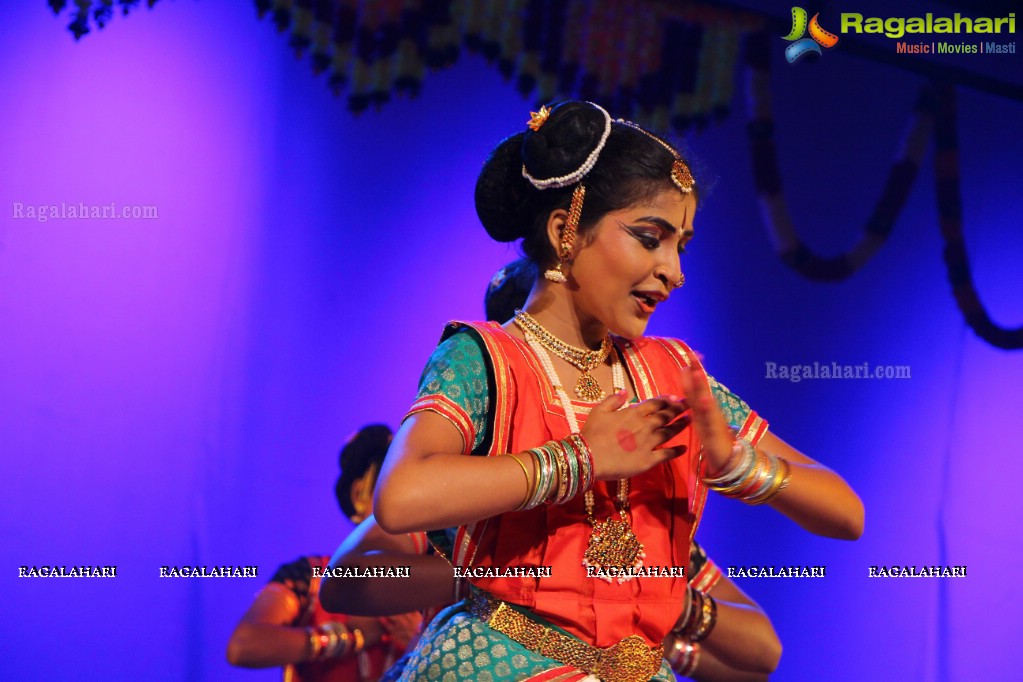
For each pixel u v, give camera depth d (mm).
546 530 4465
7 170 10469
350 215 11938
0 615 10242
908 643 15383
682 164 4707
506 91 12758
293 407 11578
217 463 11188
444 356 4613
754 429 5242
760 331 14750
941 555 15695
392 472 4094
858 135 15406
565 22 12969
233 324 11320
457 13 12406
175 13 11156
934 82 15914
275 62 11594
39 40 10648
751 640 6801
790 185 14844
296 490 11508
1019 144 16719
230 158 11359
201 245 11188
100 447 10695
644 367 5086
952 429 15984
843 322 15312
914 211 15797
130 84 10938
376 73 12047
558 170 4672
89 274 10719
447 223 12477
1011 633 16016
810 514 4809
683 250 4918
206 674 10992
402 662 6996
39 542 10438
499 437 4512
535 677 4363
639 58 13484
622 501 4594
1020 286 16672
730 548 14555
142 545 10828
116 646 10633
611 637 4426
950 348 16047
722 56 14172
